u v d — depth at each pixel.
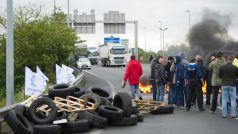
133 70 21.28
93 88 17.30
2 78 37.25
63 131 13.32
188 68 18.50
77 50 37.53
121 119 14.60
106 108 14.80
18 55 35.69
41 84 17.02
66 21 51.94
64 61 36.84
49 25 37.12
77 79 30.05
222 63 17.53
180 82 19.45
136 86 21.36
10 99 16.45
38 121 13.21
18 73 35.62
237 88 18.66
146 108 17.44
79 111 14.26
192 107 20.02
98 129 14.01
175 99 19.81
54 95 15.62
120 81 39.56
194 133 13.08
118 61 76.38
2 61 37.19
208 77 20.05
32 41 35.91
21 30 36.12
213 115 17.19
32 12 40.75
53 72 35.69
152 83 21.44
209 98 20.28
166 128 14.06
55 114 13.38
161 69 20.17
